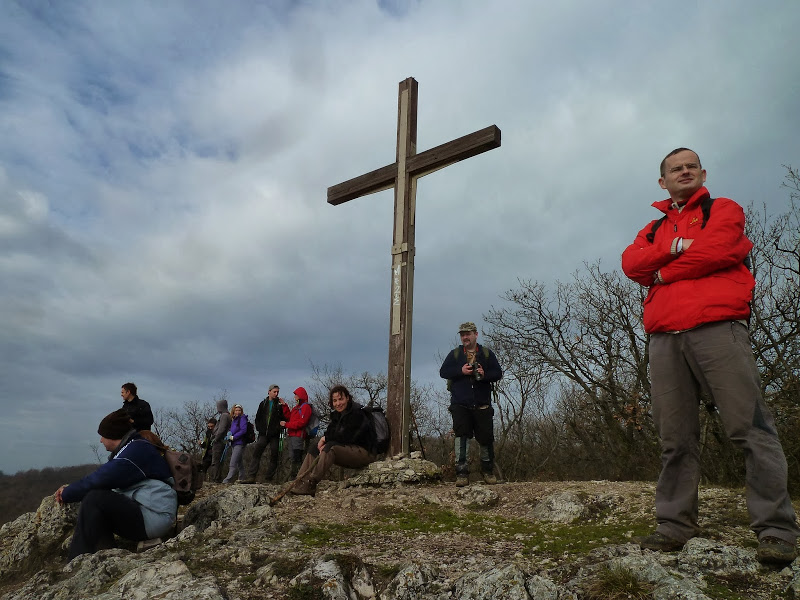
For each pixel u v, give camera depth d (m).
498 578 2.60
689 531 2.88
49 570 3.32
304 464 5.90
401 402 7.15
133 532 3.96
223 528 4.08
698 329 2.80
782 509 2.55
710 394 2.83
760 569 2.50
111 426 4.36
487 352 6.34
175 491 4.25
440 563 3.08
